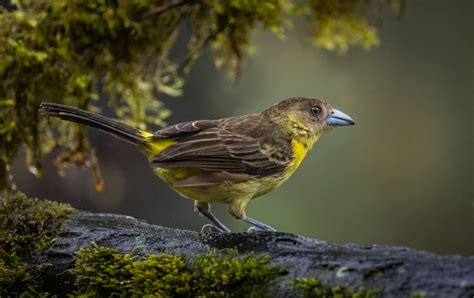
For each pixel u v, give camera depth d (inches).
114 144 526.6
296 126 389.7
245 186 360.2
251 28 455.5
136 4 436.1
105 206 526.3
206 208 369.7
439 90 691.4
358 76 676.1
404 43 682.8
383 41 682.2
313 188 664.4
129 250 270.7
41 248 283.9
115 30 434.3
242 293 235.5
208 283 243.4
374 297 211.2
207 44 465.4
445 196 694.5
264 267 235.0
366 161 678.5
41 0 418.3
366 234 666.2
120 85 450.6
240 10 446.9
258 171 366.3
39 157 430.9
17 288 280.4
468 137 692.7
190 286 247.6
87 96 438.6
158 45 450.0
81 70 427.2
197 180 339.3
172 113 551.2
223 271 240.2
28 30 414.3
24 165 514.6
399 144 677.3
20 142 426.9
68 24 420.8
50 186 518.6
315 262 229.3
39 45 418.3
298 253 236.8
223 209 656.4
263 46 639.8
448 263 211.8
